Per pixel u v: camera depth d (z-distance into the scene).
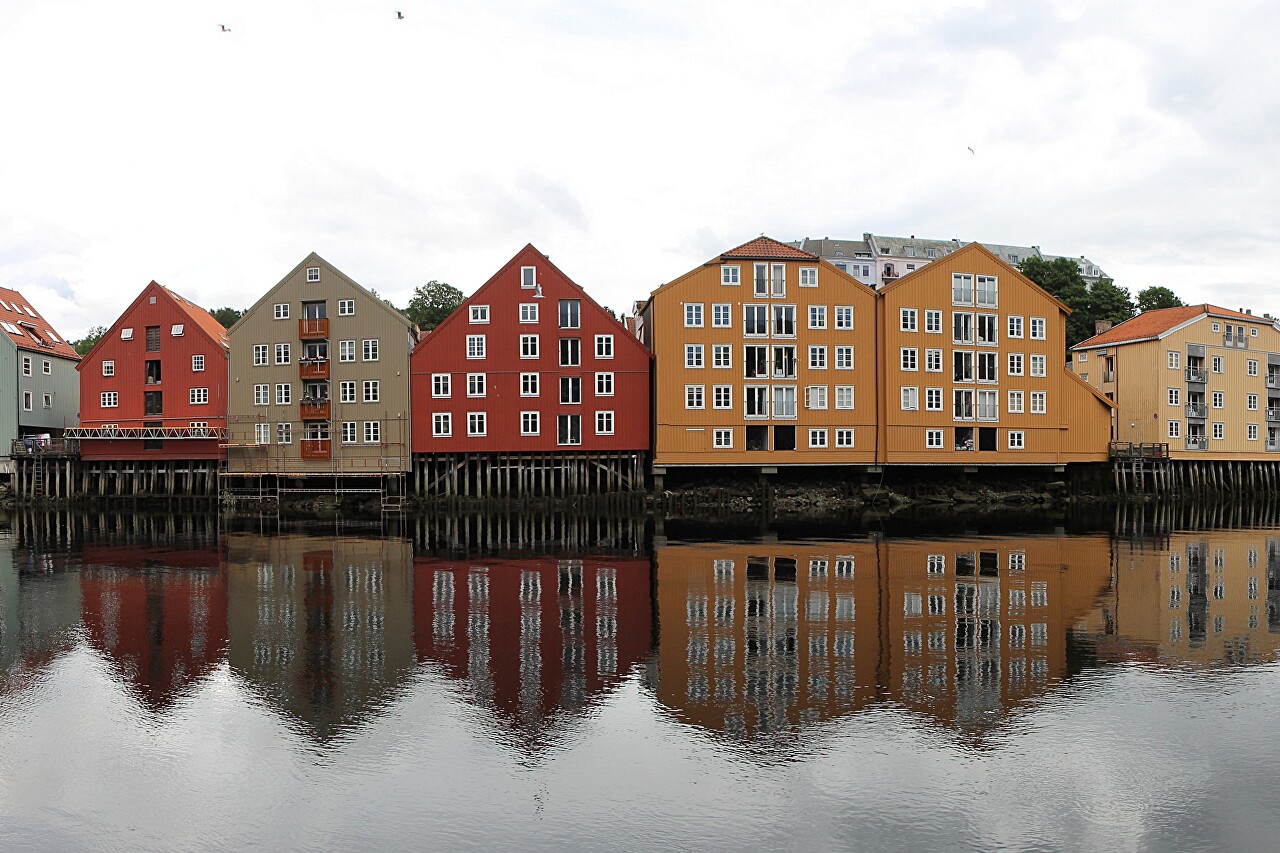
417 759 13.16
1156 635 20.20
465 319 54.47
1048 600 24.19
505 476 55.47
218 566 31.06
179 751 13.62
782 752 13.28
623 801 11.74
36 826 11.41
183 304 62.84
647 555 33.09
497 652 18.81
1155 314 72.69
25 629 21.33
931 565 30.30
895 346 55.88
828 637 19.98
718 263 54.56
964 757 13.10
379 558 32.88
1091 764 12.86
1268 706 15.28
